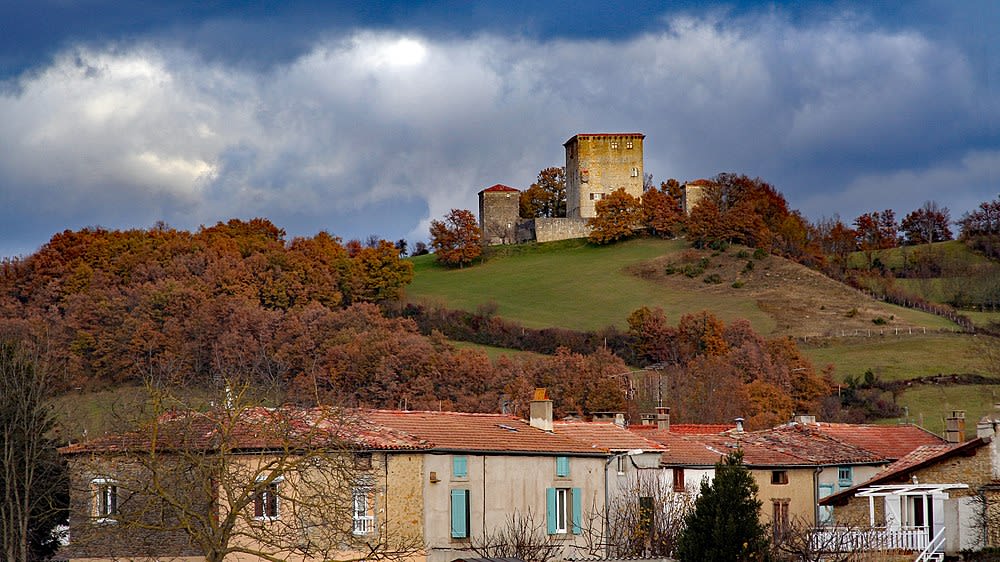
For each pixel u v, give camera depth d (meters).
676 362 173.12
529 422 69.00
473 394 146.75
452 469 59.38
